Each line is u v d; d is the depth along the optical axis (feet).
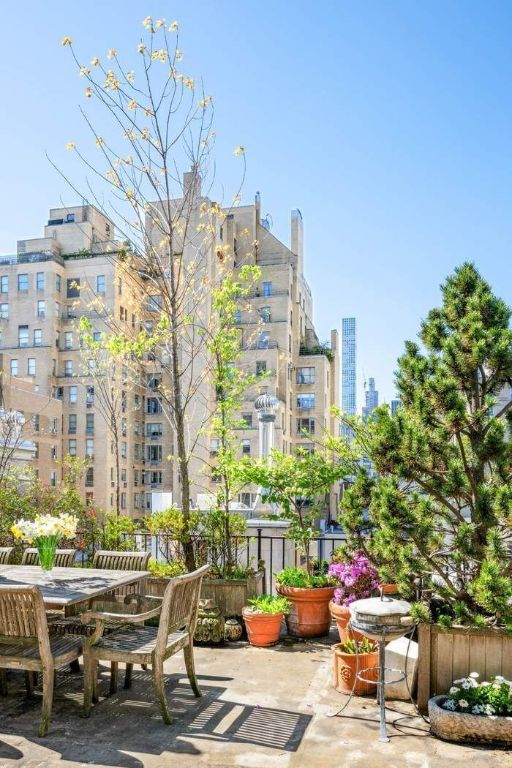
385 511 15.52
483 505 14.37
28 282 183.52
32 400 143.54
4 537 29.07
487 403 15.88
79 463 46.52
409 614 15.40
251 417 157.38
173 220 27.89
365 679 15.97
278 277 183.11
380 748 13.79
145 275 29.17
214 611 22.17
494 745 13.91
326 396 188.75
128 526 27.50
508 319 16.21
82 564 26.61
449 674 15.57
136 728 14.85
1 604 14.79
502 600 14.01
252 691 17.33
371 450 16.15
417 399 15.64
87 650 15.64
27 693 17.19
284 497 24.81
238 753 13.55
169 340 28.48
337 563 22.09
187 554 25.05
